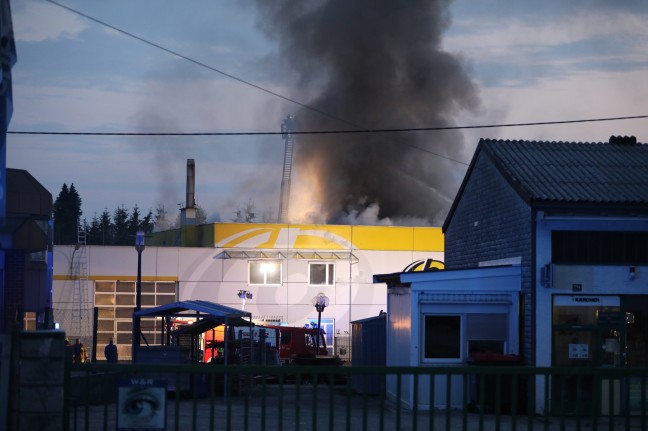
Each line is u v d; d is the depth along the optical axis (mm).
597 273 21578
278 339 38531
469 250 26922
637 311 21734
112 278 49625
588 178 23062
